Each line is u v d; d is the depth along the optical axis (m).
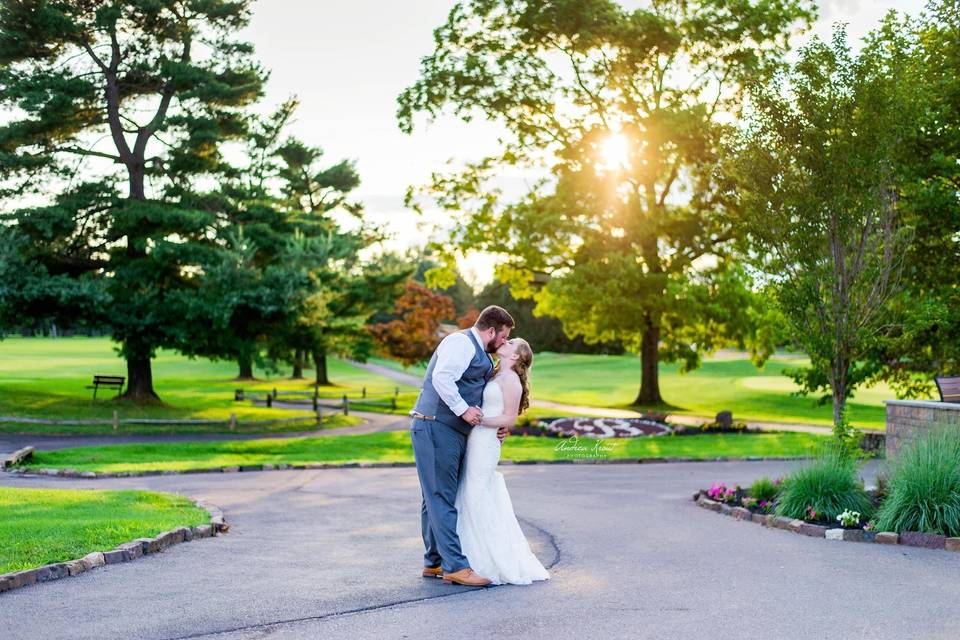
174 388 51.19
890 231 13.48
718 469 17.64
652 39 33.88
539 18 34.47
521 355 6.99
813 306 13.65
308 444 24.14
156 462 19.34
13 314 29.02
